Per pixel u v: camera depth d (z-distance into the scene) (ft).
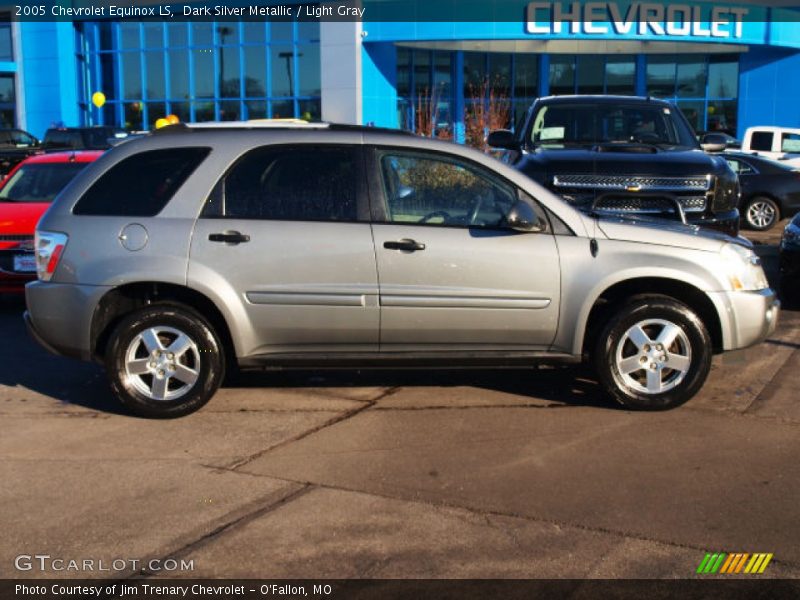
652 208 26.66
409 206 19.52
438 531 14.11
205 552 13.50
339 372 23.71
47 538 14.01
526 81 98.99
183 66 98.78
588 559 13.16
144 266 19.07
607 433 18.65
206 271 19.07
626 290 20.36
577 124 31.53
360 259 19.10
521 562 13.08
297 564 13.08
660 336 19.69
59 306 19.44
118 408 20.72
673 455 17.37
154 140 19.89
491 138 32.01
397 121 93.61
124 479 16.39
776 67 98.02
